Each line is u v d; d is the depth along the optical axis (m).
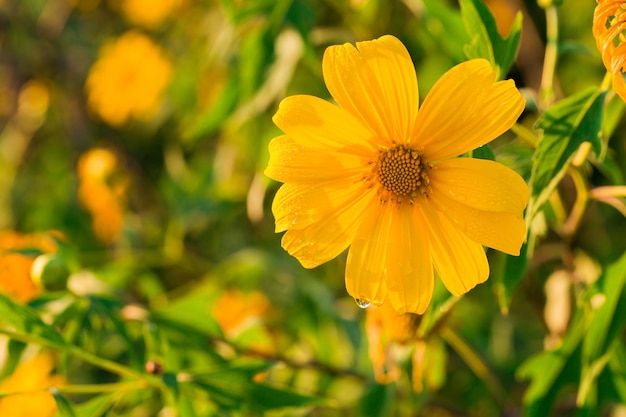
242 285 0.84
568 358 0.61
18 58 1.12
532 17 0.81
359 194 0.52
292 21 0.68
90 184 0.89
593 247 0.85
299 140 0.51
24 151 1.11
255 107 0.71
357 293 0.52
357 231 0.52
